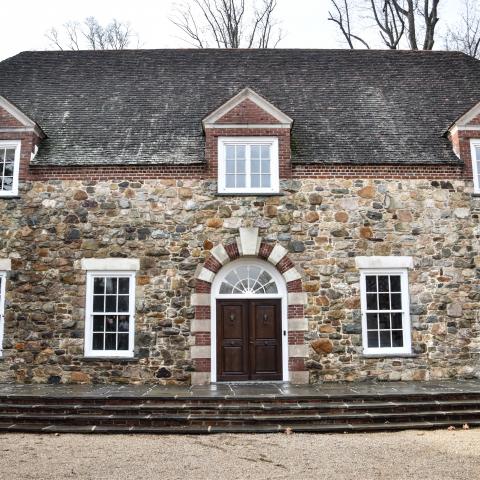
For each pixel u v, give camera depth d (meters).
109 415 9.46
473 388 10.73
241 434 8.90
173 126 14.06
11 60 16.55
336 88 15.54
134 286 12.42
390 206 12.80
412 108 14.88
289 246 12.56
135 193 12.76
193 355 12.09
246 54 16.83
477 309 12.52
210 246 12.55
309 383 11.91
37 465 7.16
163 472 6.88
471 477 6.61
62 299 12.36
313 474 6.77
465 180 13.00
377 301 12.59
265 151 13.14
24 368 12.13
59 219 12.67
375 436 8.76
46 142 13.60
